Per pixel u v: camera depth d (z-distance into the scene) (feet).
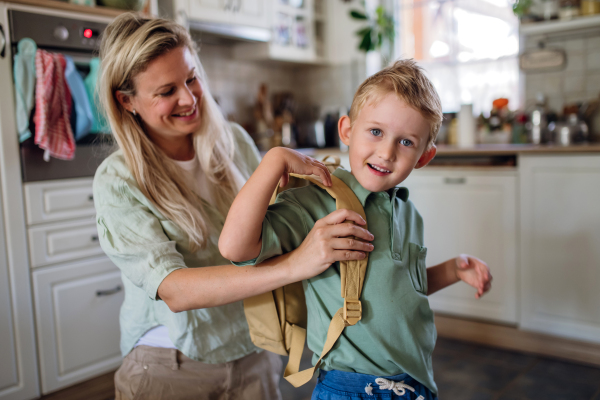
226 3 9.53
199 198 3.27
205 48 10.73
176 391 3.03
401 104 2.28
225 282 2.36
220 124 3.47
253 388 3.21
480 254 8.20
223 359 3.09
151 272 2.56
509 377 7.02
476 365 7.44
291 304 2.75
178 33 2.98
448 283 3.01
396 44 11.87
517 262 7.86
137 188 2.95
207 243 3.11
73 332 6.72
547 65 9.48
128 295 3.18
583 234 7.25
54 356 6.55
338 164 3.16
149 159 3.09
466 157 8.42
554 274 7.54
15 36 6.04
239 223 2.12
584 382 6.79
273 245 2.26
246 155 3.94
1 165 6.05
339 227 2.23
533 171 7.60
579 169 7.21
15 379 6.24
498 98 10.14
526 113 9.62
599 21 8.42
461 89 10.99
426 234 8.70
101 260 7.00
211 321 3.05
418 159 2.50
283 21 11.16
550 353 7.67
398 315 2.42
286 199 2.49
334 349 2.41
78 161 6.73
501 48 10.40
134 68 2.84
